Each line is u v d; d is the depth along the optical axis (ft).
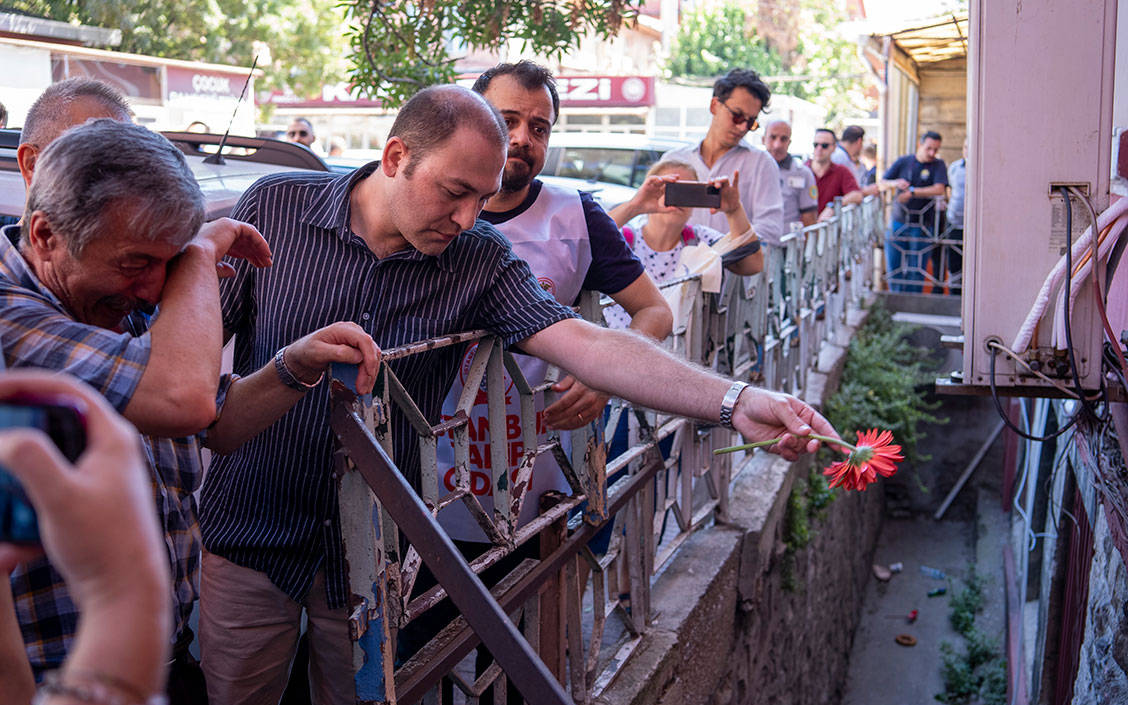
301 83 63.57
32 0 22.82
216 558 7.41
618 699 10.10
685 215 13.09
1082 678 13.97
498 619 5.39
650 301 9.67
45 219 4.91
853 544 29.94
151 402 4.95
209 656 7.54
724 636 14.16
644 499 11.30
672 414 7.06
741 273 13.78
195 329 5.20
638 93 77.30
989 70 10.41
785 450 6.53
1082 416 11.56
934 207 40.52
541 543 8.98
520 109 8.87
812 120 90.43
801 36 125.08
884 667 29.94
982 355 10.90
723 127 17.90
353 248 6.98
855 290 36.17
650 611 11.67
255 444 7.07
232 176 10.87
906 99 53.42
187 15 43.29
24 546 2.54
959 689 28.04
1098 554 13.26
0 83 21.67
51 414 2.46
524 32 18.30
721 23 118.83
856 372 29.19
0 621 4.12
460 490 7.46
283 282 7.03
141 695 2.47
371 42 18.72
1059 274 10.45
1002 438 37.29
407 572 7.01
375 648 6.52
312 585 7.29
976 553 34.88
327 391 6.82
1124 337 11.78
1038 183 10.46
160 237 4.95
